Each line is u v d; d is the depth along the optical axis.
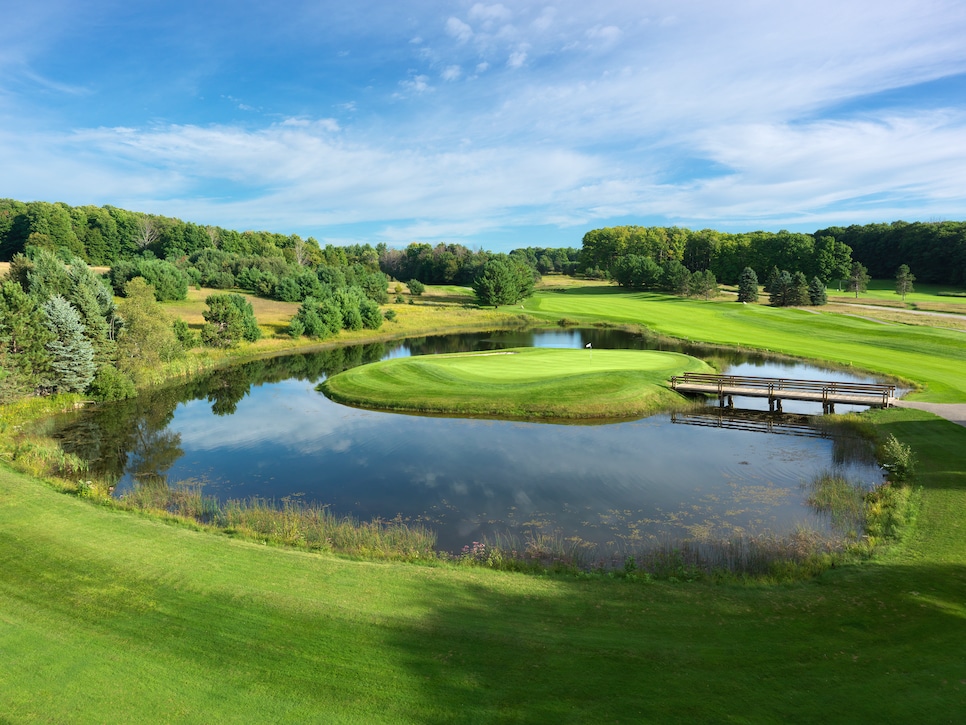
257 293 100.50
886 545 14.82
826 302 90.25
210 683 9.81
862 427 26.61
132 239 141.25
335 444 27.14
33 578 13.47
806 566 14.09
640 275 122.00
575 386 34.25
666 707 8.88
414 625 11.38
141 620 11.74
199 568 13.94
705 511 18.95
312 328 67.00
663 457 24.55
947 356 45.53
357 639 10.96
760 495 20.23
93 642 11.02
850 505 18.67
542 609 12.07
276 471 23.59
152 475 23.22
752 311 80.12
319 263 160.38
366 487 21.64
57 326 34.66
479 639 10.88
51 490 19.77
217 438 28.45
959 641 10.27
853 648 10.26
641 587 13.18
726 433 28.14
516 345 65.75
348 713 9.02
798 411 32.62
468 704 9.12
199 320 70.44
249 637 11.10
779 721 8.48
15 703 9.38
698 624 11.31
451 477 22.53
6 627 11.55
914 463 20.70
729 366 45.91
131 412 33.81
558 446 26.23
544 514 18.91
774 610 11.79
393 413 33.03
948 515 16.11
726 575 13.91
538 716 8.79
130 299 43.47
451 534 17.50
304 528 17.30
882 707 8.65
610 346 60.56
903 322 63.47
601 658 10.20
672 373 37.47
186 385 41.97
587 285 140.38
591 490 20.95
